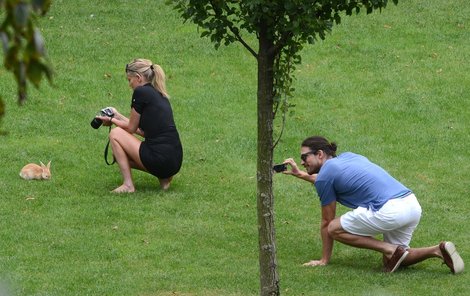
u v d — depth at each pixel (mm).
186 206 21953
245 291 16969
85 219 20875
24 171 23219
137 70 22484
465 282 17391
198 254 19062
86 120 27672
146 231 20328
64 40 33844
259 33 14383
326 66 32281
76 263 18391
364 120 28234
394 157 25719
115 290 16953
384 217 17562
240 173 24422
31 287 17016
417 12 37094
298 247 19750
